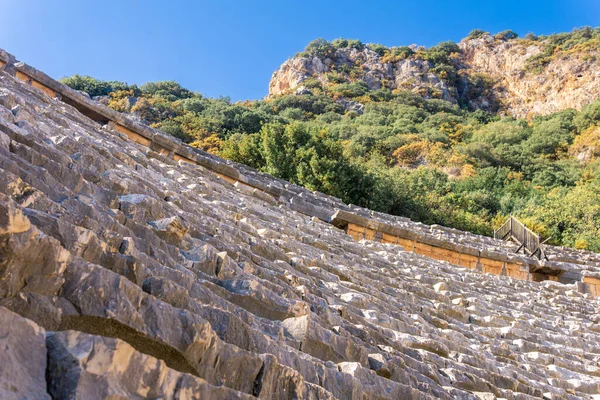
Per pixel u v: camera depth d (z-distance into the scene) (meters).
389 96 127.12
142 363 2.69
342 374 4.61
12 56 15.47
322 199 22.23
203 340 3.46
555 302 17.75
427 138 85.69
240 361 3.62
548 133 91.56
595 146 82.50
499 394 7.17
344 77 138.88
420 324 8.99
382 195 39.28
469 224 42.47
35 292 3.00
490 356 9.30
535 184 71.75
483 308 12.83
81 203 4.59
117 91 70.25
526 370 9.47
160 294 3.80
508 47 154.62
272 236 9.73
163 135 19.06
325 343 5.14
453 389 6.26
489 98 142.00
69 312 3.07
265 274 6.44
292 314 5.41
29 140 5.77
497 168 75.81
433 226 26.61
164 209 6.59
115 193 5.71
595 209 51.56
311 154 38.09
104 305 3.17
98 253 3.81
